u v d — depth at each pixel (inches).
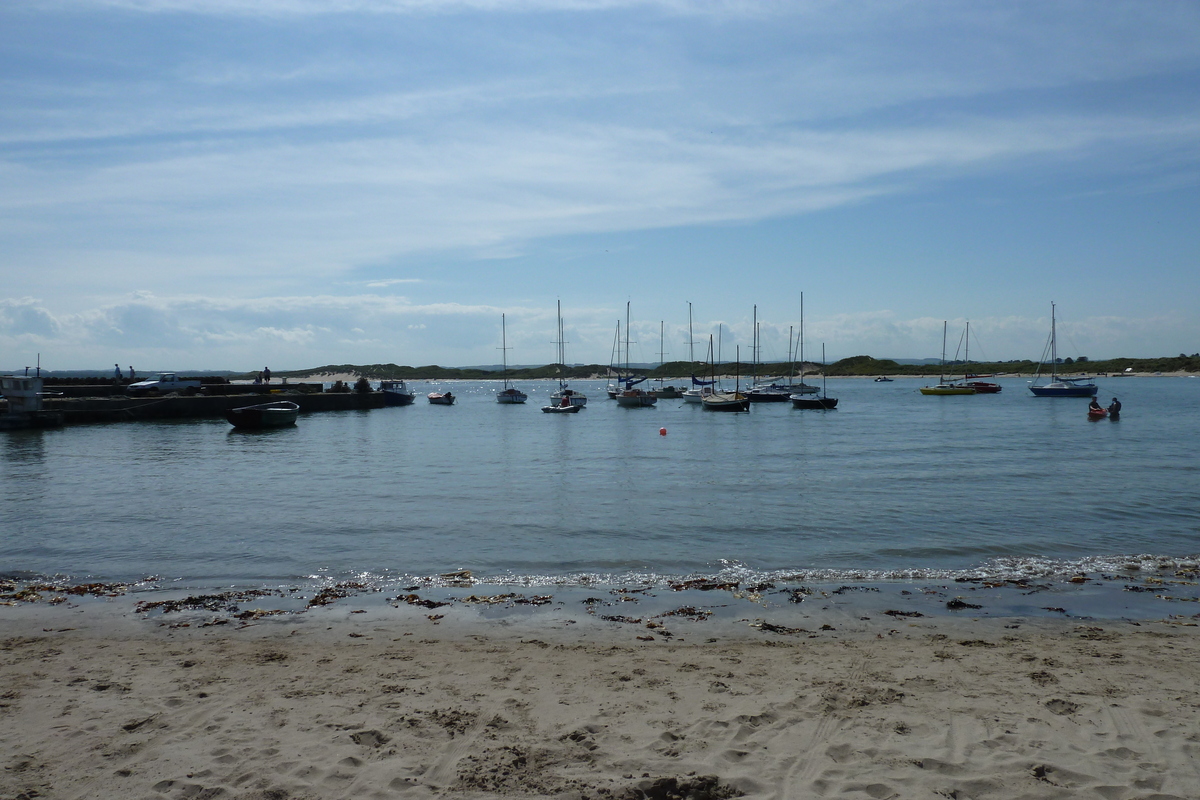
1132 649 411.5
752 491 1024.2
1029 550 669.3
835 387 6786.4
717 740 293.0
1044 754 278.2
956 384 5191.9
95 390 2677.2
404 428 2477.9
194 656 405.7
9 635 446.3
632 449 1705.2
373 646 425.4
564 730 302.8
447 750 285.0
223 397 2716.5
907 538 718.5
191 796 251.9
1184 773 261.7
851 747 285.3
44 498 985.5
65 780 261.6
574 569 611.2
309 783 259.9
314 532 755.4
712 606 507.8
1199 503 896.3
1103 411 2536.9
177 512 873.5
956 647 418.6
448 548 685.3
